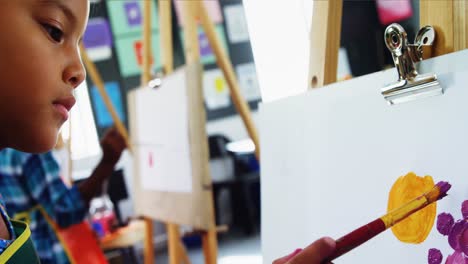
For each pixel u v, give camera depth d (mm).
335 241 314
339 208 458
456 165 351
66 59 333
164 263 2277
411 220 383
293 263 306
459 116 348
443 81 358
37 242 910
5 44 302
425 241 371
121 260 1946
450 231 353
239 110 886
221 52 894
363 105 432
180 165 1023
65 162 1470
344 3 1995
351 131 447
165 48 1157
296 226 516
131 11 2541
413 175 384
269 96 1027
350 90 448
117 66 2533
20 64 306
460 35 371
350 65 2035
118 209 2107
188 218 989
